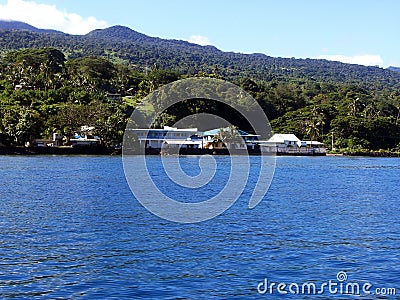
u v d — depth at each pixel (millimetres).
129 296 24500
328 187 81125
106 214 47938
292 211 51625
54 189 69812
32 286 25641
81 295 24500
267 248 34219
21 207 51844
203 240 36625
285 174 110188
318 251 33500
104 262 30281
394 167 144750
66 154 163500
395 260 31297
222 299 24312
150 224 42875
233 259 31297
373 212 51656
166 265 29797
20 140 159375
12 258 30797
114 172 100562
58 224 42250
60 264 29672
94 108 174750
